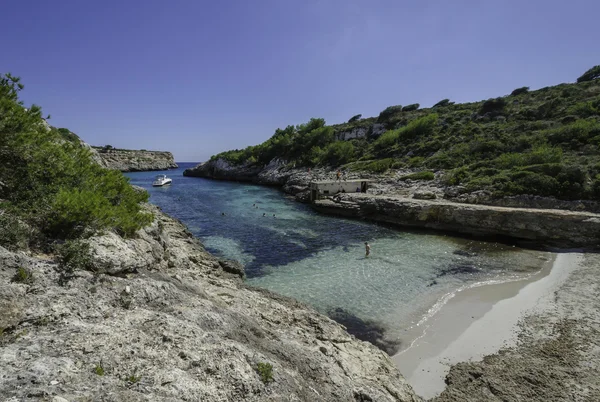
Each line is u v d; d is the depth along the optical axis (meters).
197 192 63.94
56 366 4.52
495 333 13.14
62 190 9.52
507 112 64.88
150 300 7.99
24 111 10.12
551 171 33.22
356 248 26.47
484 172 39.81
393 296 17.19
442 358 11.70
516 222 28.09
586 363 10.63
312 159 76.69
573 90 62.88
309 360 8.07
